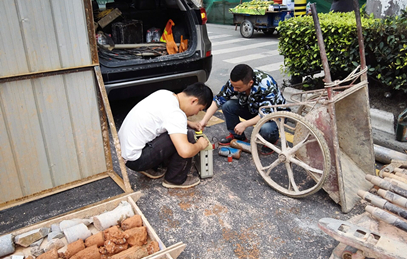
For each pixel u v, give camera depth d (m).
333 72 4.55
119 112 4.59
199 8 4.12
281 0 10.30
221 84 5.68
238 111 3.49
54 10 2.28
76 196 2.67
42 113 2.45
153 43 4.86
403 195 2.17
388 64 3.87
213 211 2.57
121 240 2.04
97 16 4.84
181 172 2.77
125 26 4.80
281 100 3.11
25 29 2.21
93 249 1.95
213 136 3.89
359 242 1.83
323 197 2.74
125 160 2.72
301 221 2.46
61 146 2.62
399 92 4.20
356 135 2.88
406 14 3.70
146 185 2.91
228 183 2.93
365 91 2.68
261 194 2.78
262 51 8.23
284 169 3.17
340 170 2.42
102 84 2.54
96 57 2.53
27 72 2.29
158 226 2.41
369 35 3.77
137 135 2.58
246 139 3.70
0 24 2.12
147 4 5.20
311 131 2.39
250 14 10.07
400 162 2.81
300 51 4.47
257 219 2.48
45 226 2.23
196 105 2.61
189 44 4.24
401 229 1.91
